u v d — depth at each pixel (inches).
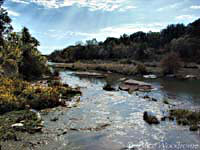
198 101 549.0
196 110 450.9
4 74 759.1
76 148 263.4
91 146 271.1
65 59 3275.1
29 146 262.4
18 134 297.3
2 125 323.3
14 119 355.9
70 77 1210.0
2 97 429.7
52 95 513.3
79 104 511.5
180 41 2309.3
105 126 352.8
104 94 660.7
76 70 1749.5
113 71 1523.1
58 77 1141.1
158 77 1137.4
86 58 3019.2
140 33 4050.2
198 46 2210.9
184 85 837.2
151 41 3442.4
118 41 3816.4
